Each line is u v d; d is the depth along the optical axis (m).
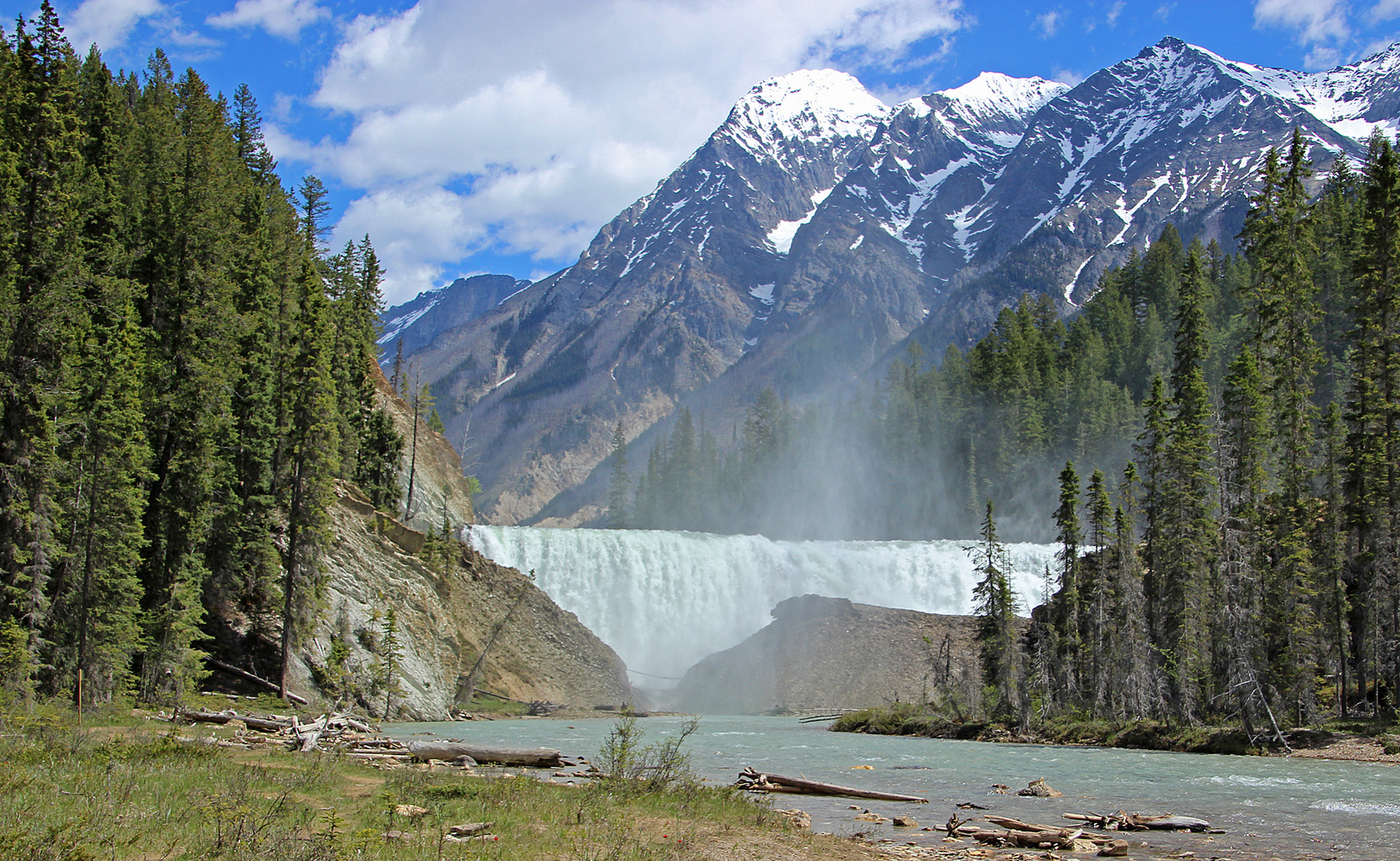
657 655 95.75
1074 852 20.73
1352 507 51.00
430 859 14.49
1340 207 105.19
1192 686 50.88
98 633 41.31
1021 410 133.38
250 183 78.25
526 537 95.56
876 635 84.62
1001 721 57.66
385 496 81.12
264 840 14.82
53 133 46.03
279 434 56.00
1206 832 23.67
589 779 27.38
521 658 73.88
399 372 107.88
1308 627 48.00
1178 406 72.81
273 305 65.06
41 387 41.47
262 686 51.81
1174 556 57.59
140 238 56.03
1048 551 107.75
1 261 42.09
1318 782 33.53
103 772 19.80
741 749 44.81
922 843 21.48
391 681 58.62
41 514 39.41
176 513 48.91
